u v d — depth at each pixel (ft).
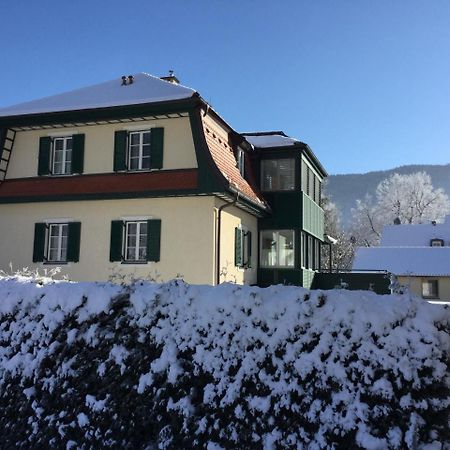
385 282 62.85
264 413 16.34
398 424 15.08
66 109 47.85
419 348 15.47
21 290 22.63
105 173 47.62
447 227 171.01
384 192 240.12
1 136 50.80
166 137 46.11
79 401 19.36
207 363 17.65
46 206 49.06
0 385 21.31
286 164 59.21
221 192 42.50
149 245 44.78
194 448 16.76
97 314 20.20
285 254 57.98
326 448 15.37
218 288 18.94
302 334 16.92
